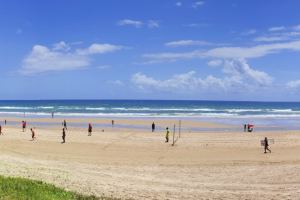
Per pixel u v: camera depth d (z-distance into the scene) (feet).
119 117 350.23
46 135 194.08
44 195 48.67
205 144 171.22
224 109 557.74
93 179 85.51
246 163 125.80
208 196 73.97
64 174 87.97
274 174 105.09
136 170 109.91
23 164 98.94
